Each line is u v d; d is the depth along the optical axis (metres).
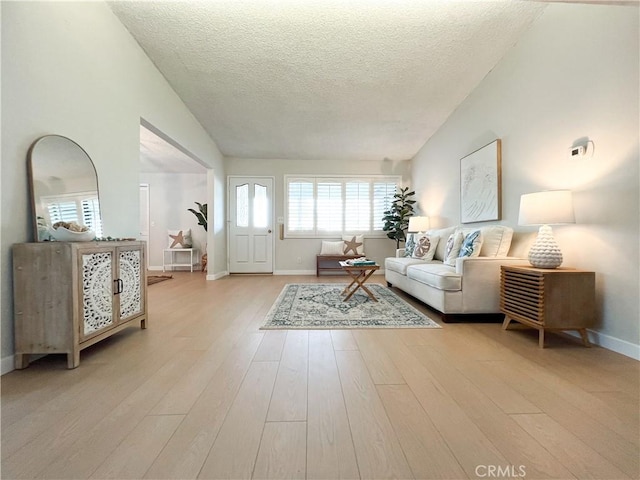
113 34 2.57
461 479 0.96
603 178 2.13
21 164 1.78
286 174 6.26
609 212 2.09
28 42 1.82
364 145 5.58
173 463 1.02
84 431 1.18
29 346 1.74
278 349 2.07
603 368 1.77
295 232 6.27
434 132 5.04
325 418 1.27
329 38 2.90
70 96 2.12
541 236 2.32
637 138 1.91
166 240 7.07
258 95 3.89
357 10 2.59
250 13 2.60
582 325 2.12
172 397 1.44
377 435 1.17
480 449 1.09
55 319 1.75
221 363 1.84
